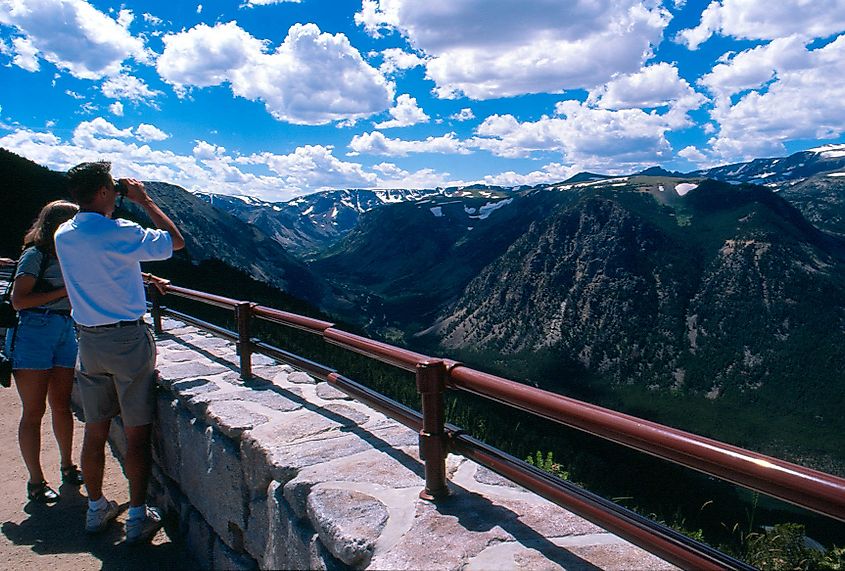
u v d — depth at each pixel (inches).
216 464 146.9
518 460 97.2
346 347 136.1
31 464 181.8
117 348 146.9
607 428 78.7
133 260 144.3
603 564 86.8
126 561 152.6
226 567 141.1
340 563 95.2
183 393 170.9
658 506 238.5
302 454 125.4
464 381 102.9
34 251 165.2
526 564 86.6
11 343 175.6
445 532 95.6
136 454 156.3
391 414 121.3
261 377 190.5
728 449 66.1
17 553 154.1
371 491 108.7
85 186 139.8
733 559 68.2
